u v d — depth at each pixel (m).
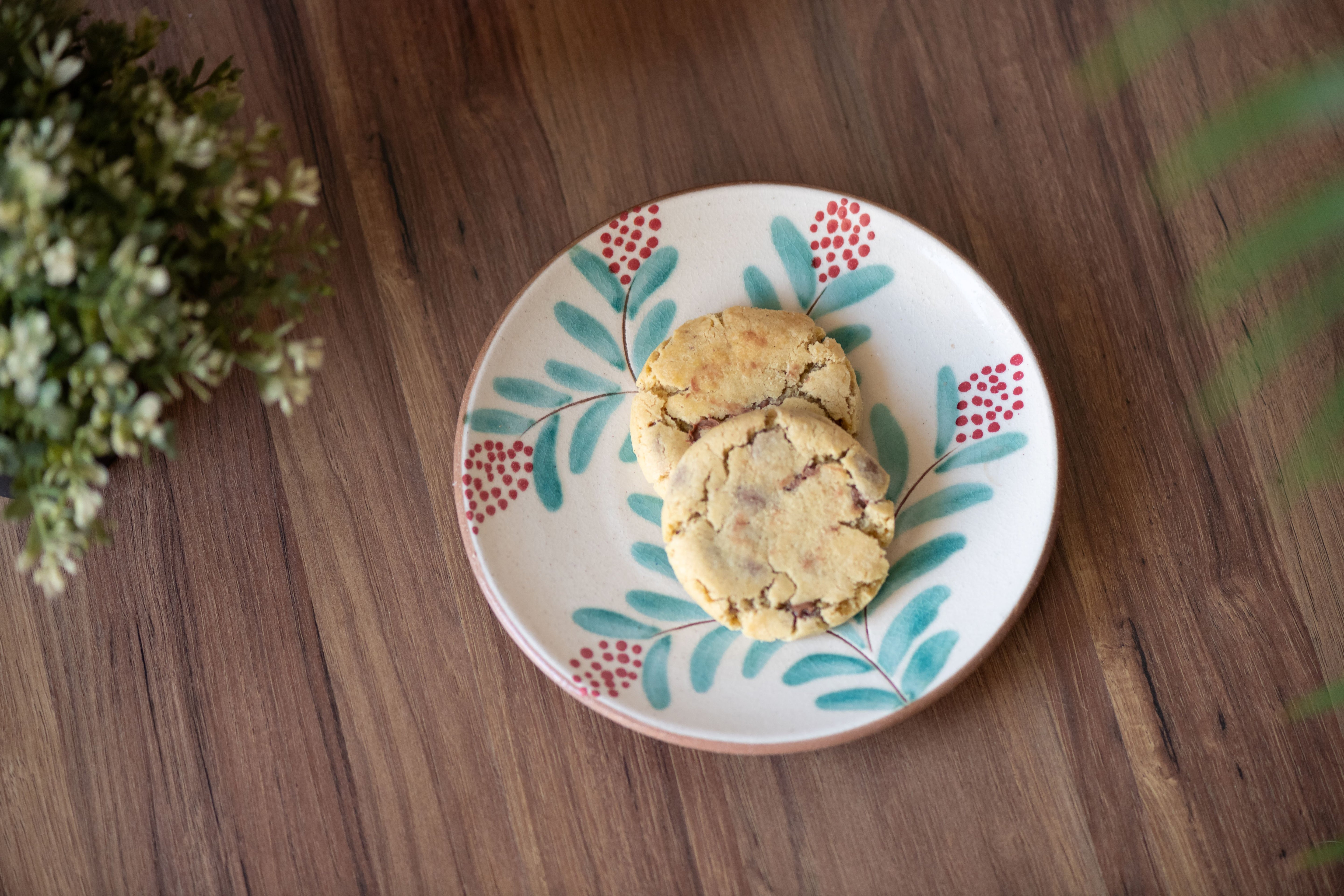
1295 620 0.58
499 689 0.58
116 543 0.59
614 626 0.56
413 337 0.60
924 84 0.62
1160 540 0.59
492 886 0.57
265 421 0.59
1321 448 0.42
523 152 0.61
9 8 0.50
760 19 0.62
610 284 0.59
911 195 0.61
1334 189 0.36
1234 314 0.60
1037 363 0.57
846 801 0.57
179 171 0.51
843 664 0.56
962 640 0.56
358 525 0.59
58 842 0.57
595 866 0.57
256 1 0.61
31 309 0.49
